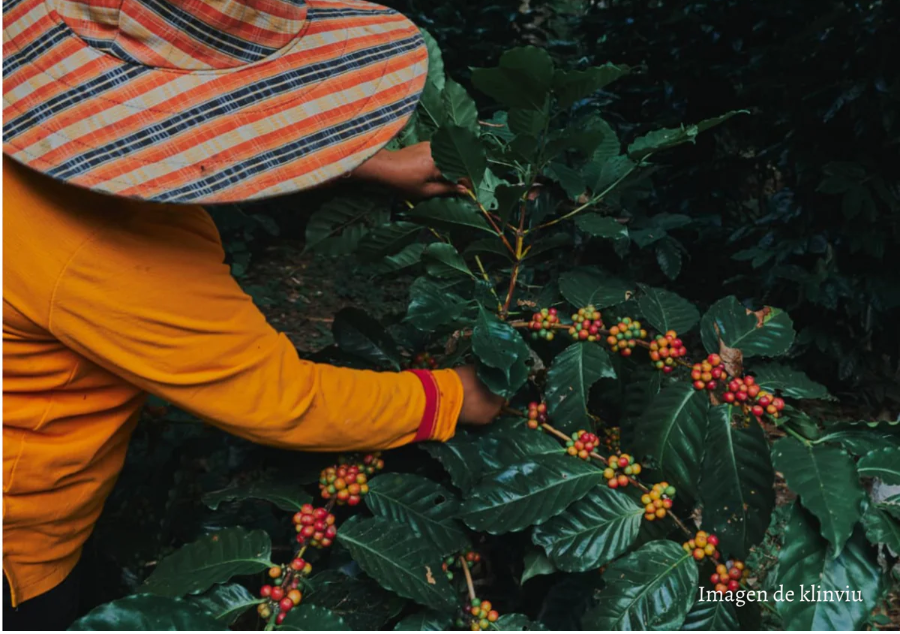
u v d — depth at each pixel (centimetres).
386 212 143
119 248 93
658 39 381
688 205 397
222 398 101
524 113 123
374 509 123
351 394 111
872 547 108
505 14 452
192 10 93
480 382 125
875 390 353
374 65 105
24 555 110
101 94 92
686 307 136
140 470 170
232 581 136
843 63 329
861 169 322
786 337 129
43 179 93
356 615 122
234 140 92
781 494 292
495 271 170
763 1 362
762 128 379
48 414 104
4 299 94
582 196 146
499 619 117
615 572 114
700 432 119
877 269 340
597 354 128
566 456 124
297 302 489
